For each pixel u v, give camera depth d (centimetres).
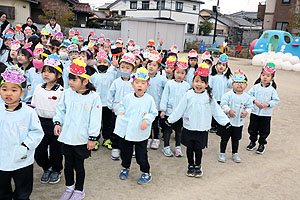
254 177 457
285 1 3194
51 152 392
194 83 432
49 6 2648
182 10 4547
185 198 383
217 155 541
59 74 388
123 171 430
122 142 413
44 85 390
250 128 569
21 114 294
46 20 2492
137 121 399
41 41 707
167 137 525
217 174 461
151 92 557
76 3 3050
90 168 453
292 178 460
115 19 4181
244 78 497
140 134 399
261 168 493
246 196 397
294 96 1124
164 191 397
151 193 390
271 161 525
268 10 3388
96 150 529
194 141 438
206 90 436
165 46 3122
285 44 2128
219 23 5656
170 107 515
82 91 358
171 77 584
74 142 351
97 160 486
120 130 407
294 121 788
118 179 423
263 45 2247
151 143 565
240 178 452
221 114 439
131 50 738
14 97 284
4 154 290
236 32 5134
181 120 514
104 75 544
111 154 516
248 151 570
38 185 391
